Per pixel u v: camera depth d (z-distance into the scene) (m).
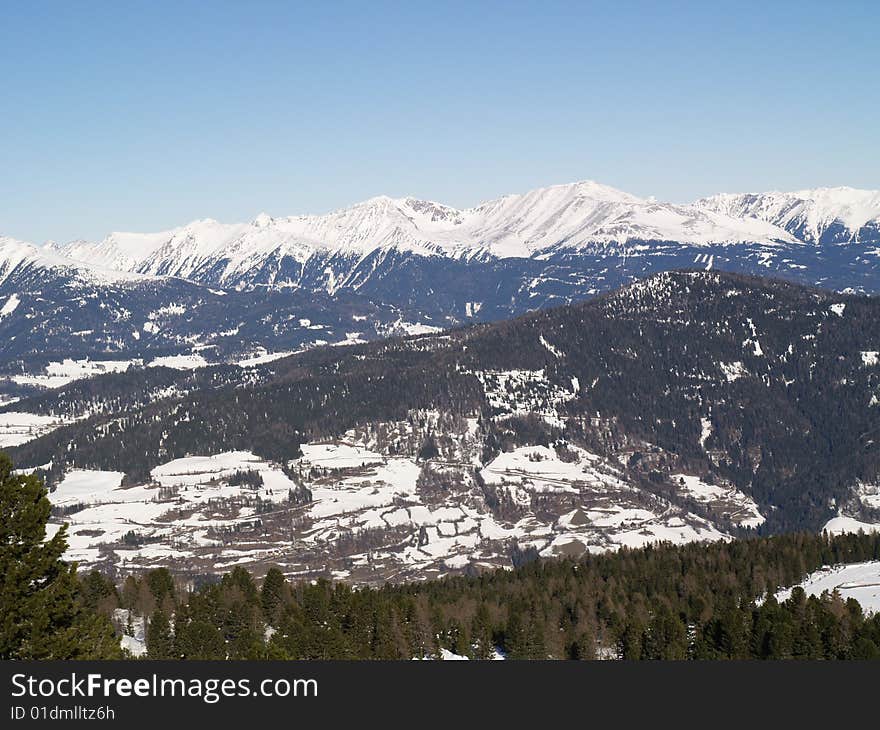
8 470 121.44
